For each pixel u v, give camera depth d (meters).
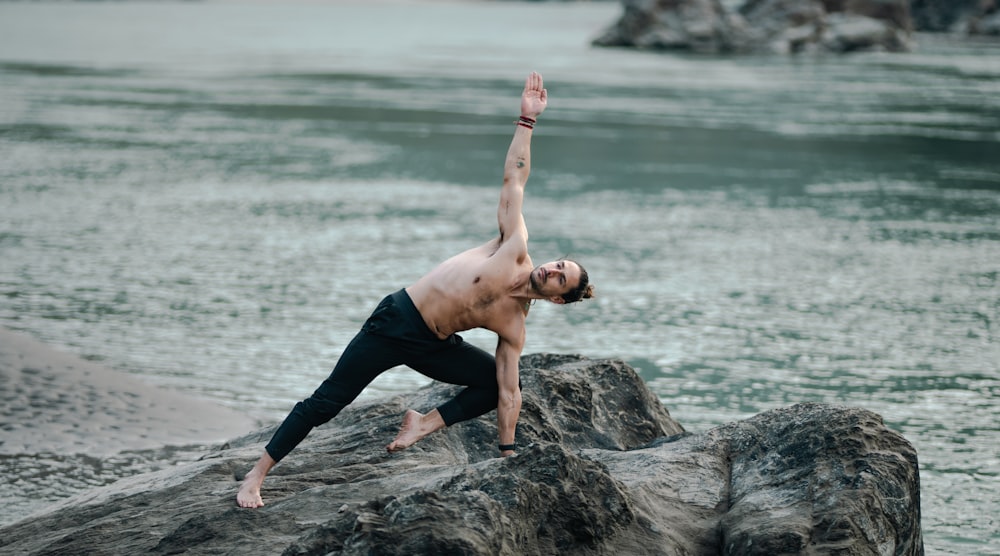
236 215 24.42
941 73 65.38
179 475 7.34
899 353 15.25
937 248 21.97
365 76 60.97
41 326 15.97
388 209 25.20
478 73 64.00
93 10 178.62
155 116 41.72
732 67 69.62
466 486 5.59
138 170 30.05
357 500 6.21
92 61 68.62
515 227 6.20
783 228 23.72
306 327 16.30
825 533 5.84
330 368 14.47
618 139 37.12
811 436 6.80
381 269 19.83
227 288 18.48
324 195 26.86
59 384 12.88
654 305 17.69
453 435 7.93
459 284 6.08
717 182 29.41
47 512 7.16
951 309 17.61
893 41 84.62
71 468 10.62
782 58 78.38
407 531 4.88
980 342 15.81
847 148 35.53
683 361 14.84
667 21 87.69
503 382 6.36
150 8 197.25
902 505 6.21
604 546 5.71
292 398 13.22
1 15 145.25
